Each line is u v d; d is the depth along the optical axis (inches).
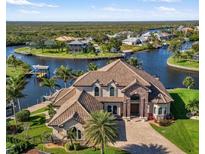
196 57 6540.4
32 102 3722.9
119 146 2226.9
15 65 5762.8
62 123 2283.5
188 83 3826.3
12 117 3002.0
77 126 2288.4
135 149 2177.7
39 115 2965.1
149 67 6314.0
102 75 2960.1
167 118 2768.2
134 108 2910.9
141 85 2746.1
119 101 2815.0
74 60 7426.2
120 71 2997.0
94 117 2062.0
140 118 2795.3
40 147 2247.8
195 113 2874.0
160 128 2581.2
